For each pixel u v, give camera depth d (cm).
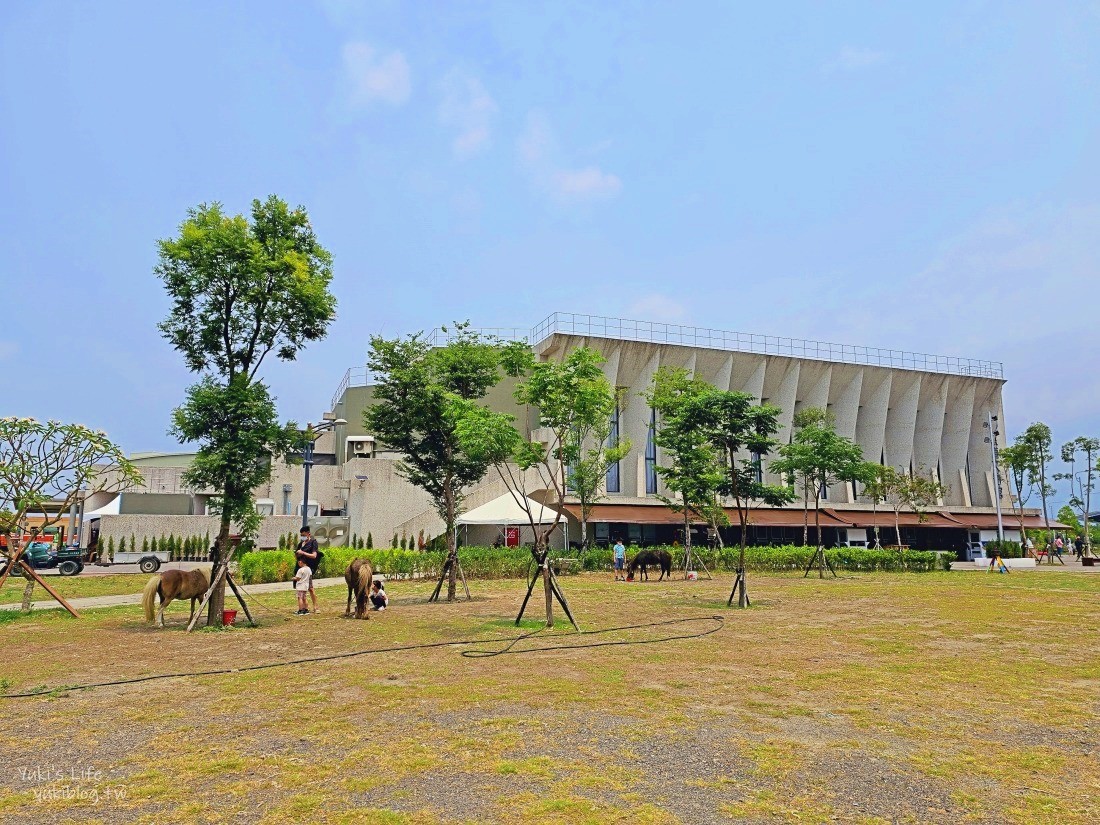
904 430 5250
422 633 1313
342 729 666
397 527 3569
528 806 479
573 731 660
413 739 633
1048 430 4953
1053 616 1587
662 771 553
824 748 614
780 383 4888
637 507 4078
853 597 2075
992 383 5550
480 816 463
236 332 1535
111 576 2922
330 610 1742
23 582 2622
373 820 456
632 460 4325
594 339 4244
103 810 475
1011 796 507
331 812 469
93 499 4075
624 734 651
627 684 861
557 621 1493
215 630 1366
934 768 564
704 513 3316
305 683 871
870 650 1124
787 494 1897
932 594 2170
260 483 1516
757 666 983
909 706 762
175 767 561
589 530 4050
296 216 1605
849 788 520
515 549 2997
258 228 1569
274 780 530
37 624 1473
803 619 1533
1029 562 4053
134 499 3878
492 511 3316
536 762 570
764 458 4747
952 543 5219
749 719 705
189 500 3988
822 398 4928
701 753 597
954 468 5509
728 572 3294
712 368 4666
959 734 659
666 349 4409
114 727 678
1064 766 572
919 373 5231
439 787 515
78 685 866
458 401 1549
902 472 4819
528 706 752
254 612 1698
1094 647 1160
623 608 1767
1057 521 6009
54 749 610
